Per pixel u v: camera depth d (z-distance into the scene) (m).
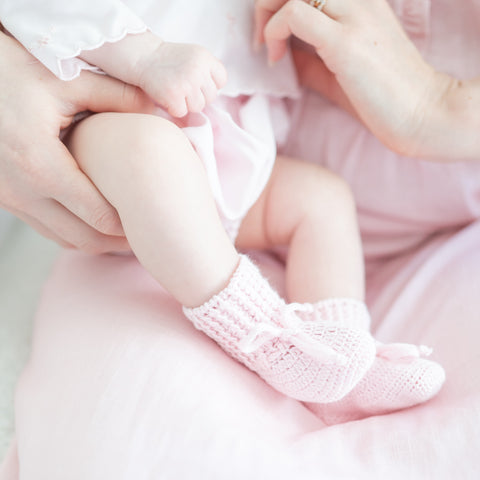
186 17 0.94
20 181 0.82
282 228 1.04
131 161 0.77
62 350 0.86
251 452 0.72
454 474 0.74
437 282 1.05
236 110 1.03
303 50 1.11
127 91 0.87
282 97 1.12
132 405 0.75
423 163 1.04
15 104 0.80
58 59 0.80
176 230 0.77
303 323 0.85
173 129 0.81
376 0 0.95
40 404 0.82
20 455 0.81
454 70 1.02
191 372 0.80
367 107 0.96
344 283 0.98
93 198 0.82
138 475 0.70
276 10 0.97
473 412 0.80
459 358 0.92
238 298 0.81
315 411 0.92
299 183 1.05
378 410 0.88
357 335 0.80
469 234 1.09
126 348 0.81
